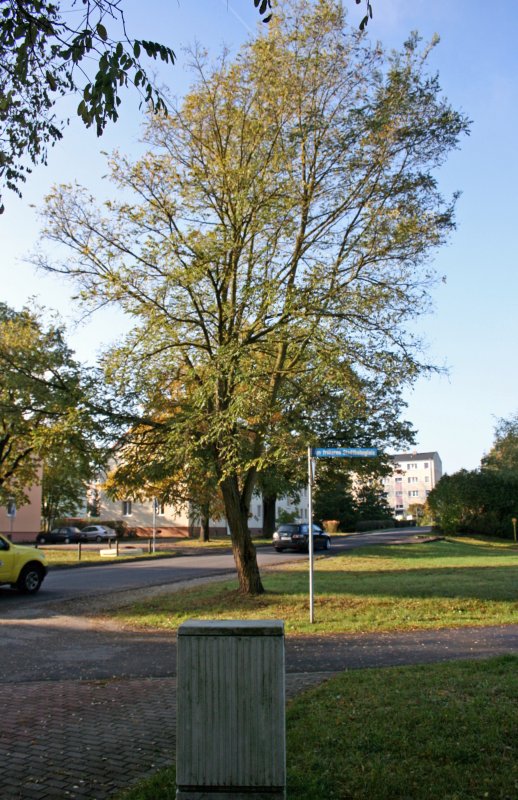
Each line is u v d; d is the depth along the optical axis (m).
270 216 12.70
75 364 13.50
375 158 13.10
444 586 15.50
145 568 26.33
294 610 12.91
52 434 12.95
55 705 6.66
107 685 7.62
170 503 17.31
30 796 4.29
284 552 33.59
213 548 41.00
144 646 10.37
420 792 4.07
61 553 36.97
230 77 13.13
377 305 12.55
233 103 13.32
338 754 4.71
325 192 13.48
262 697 3.55
